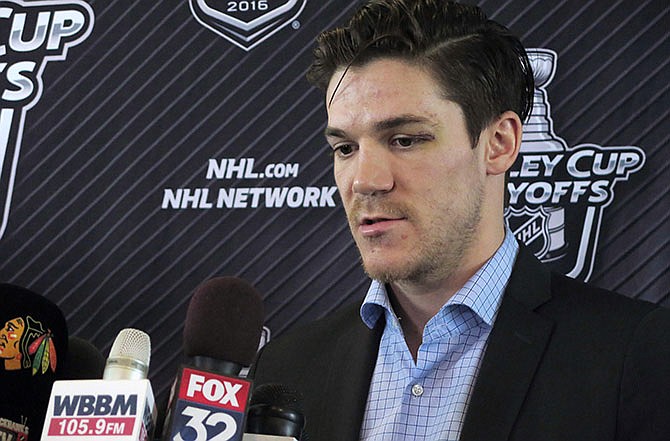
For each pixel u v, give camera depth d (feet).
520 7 13.02
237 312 6.91
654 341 7.49
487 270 7.95
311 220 13.08
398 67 7.58
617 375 7.38
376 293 8.23
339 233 13.01
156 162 13.48
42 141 13.70
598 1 12.92
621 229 12.35
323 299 12.88
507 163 8.07
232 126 13.44
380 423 7.87
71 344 10.35
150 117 13.61
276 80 13.50
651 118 12.55
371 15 7.81
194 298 7.04
